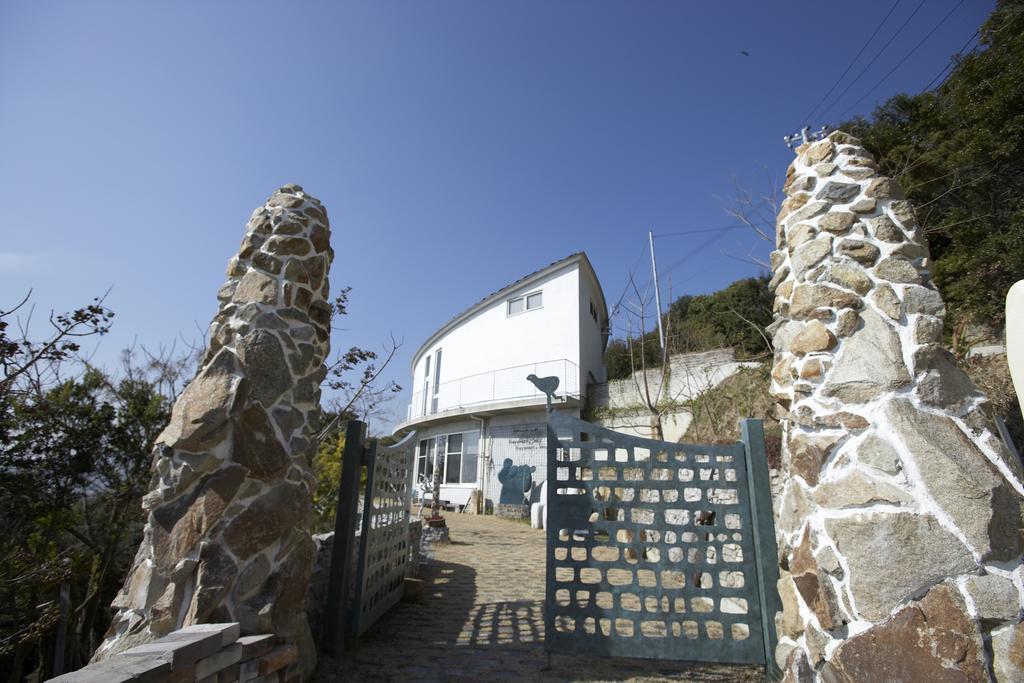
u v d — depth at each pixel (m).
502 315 17.81
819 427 3.09
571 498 4.15
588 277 17.36
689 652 3.72
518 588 6.75
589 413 14.85
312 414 4.06
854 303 3.24
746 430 4.03
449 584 6.98
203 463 3.38
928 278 3.29
